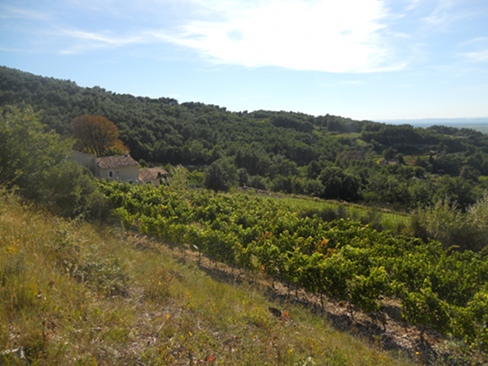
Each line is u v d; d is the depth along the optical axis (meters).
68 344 3.12
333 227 14.52
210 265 11.09
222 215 15.84
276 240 11.91
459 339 6.30
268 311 6.43
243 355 3.90
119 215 13.62
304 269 8.34
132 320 4.21
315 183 46.34
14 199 8.23
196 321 4.70
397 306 8.70
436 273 8.10
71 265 5.07
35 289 3.84
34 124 11.78
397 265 8.76
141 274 6.61
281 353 4.12
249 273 10.57
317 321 6.95
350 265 8.17
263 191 43.19
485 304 6.21
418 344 6.80
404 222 18.53
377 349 5.88
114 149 45.31
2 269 4.09
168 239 12.34
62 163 12.50
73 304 4.01
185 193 23.52
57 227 7.04
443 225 14.98
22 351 2.81
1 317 3.24
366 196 43.25
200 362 3.57
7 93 42.78
